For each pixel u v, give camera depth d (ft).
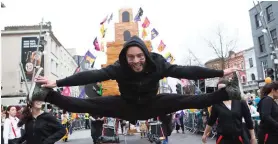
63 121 54.49
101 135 41.37
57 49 136.87
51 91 8.62
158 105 9.08
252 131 17.01
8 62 114.21
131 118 9.39
